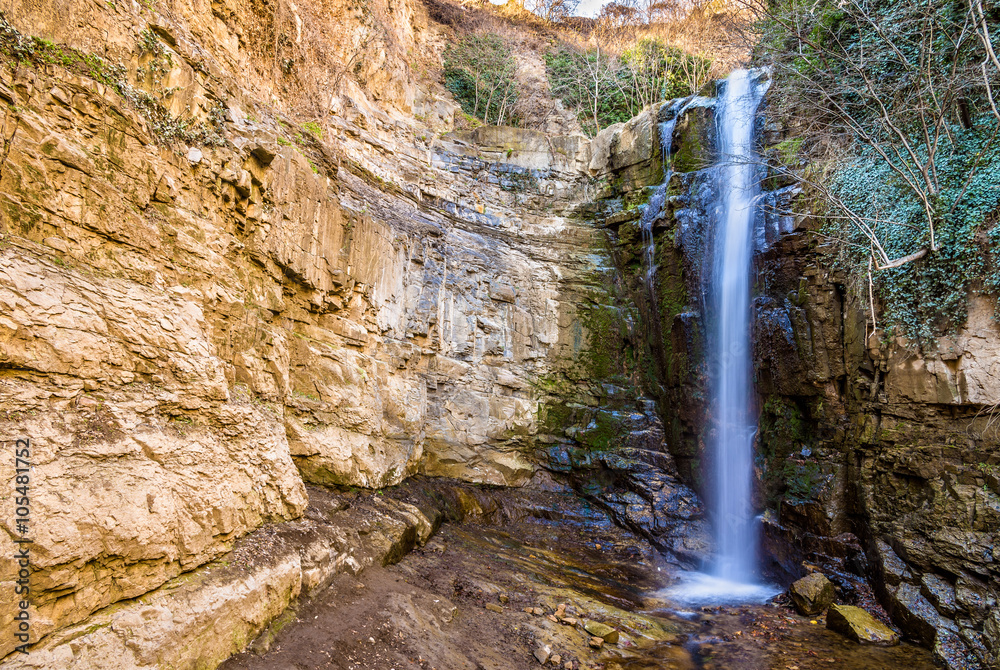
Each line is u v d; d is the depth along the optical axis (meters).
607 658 6.26
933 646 6.74
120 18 4.76
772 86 12.12
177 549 4.04
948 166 8.41
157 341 4.37
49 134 3.83
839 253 9.77
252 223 6.67
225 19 7.63
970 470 7.45
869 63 9.84
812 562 9.23
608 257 15.48
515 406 13.44
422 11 21.12
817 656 6.64
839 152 10.20
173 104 5.32
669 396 13.20
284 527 5.72
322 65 10.94
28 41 3.77
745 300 11.65
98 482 3.50
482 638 6.12
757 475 10.89
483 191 14.79
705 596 8.93
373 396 9.54
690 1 23.05
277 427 6.33
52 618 3.04
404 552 7.82
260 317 6.73
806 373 10.17
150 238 4.72
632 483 12.45
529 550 10.03
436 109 15.80
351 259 9.43
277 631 4.66
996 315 7.50
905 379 8.48
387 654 5.00
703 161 13.70
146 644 3.46
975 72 8.30
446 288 12.85
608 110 21.23
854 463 9.25
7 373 3.19
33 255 3.54
